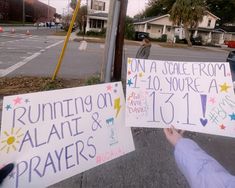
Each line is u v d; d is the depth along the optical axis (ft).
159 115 6.37
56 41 79.66
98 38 104.53
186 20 108.88
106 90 5.87
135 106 6.23
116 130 6.04
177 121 6.42
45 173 5.16
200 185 4.25
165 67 6.51
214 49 108.99
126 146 6.15
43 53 49.21
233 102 6.41
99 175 10.67
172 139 5.42
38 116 5.04
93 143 5.72
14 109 4.79
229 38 163.43
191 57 67.21
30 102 4.94
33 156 5.02
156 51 74.95
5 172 4.69
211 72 6.55
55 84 23.40
